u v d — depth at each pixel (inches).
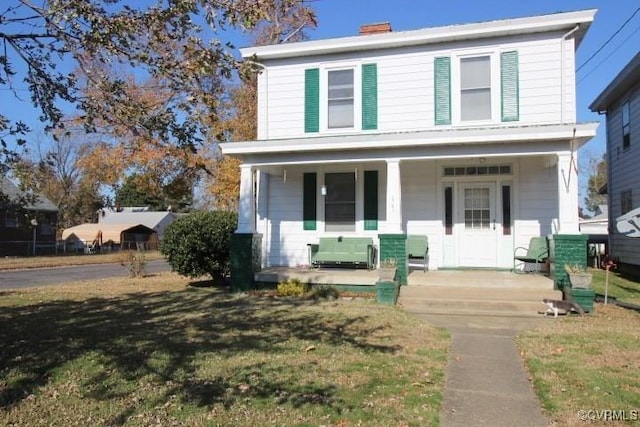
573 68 458.0
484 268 490.9
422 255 480.4
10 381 205.3
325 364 227.0
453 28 477.7
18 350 252.1
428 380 208.1
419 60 497.7
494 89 475.5
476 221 497.7
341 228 526.6
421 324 323.9
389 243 436.1
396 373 216.2
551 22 454.0
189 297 441.1
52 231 1539.1
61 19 190.2
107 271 862.5
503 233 489.4
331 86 525.0
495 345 274.8
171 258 524.1
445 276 435.8
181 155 811.4
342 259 493.0
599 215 1638.8
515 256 474.6
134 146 740.0
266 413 170.1
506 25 464.1
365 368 222.2
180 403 179.9
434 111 491.2
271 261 542.0
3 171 189.5
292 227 539.5
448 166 503.8
